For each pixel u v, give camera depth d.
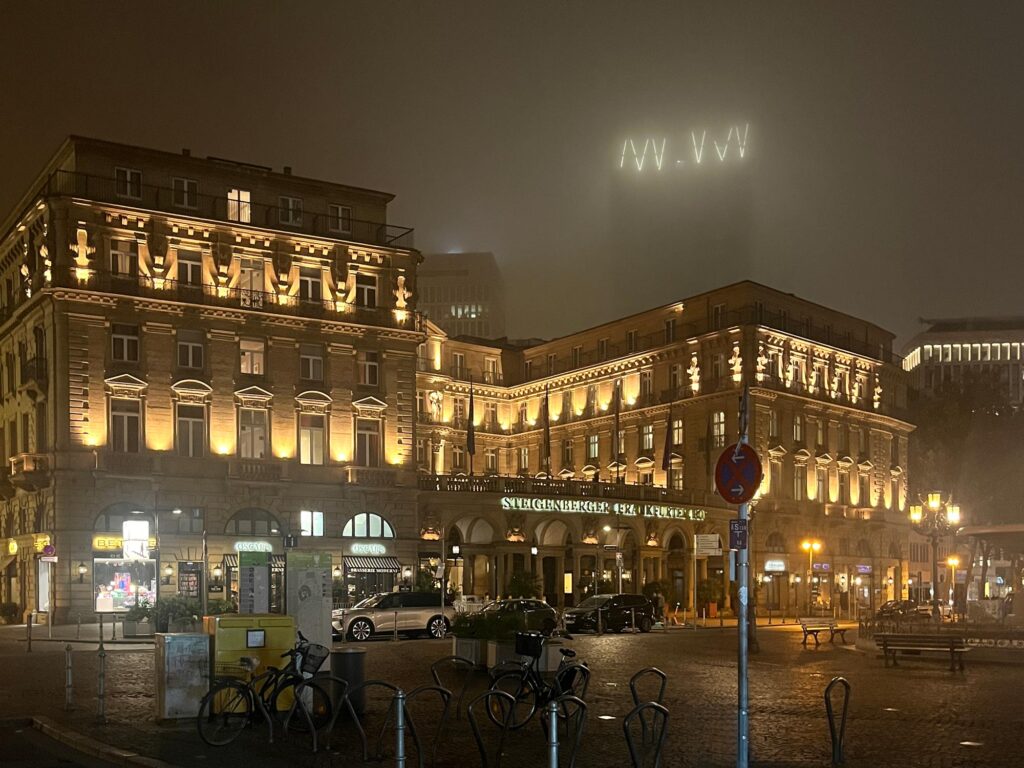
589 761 13.73
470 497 61.91
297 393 56.72
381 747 14.49
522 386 91.81
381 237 60.84
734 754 14.27
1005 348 155.88
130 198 52.66
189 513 52.19
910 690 22.58
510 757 14.02
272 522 55.09
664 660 30.66
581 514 66.00
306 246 57.72
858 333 85.75
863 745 15.09
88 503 49.44
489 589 63.56
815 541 72.31
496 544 62.91
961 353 157.12
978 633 32.22
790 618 69.62
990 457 85.56
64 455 49.19
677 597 67.88
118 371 51.28
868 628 35.84
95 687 22.20
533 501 63.78
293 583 19.61
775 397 74.31
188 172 54.53
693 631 50.16
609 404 83.56
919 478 92.31
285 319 56.38
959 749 14.74
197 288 53.75
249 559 24.16
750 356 72.31
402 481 59.34
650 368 80.31
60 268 50.06
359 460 58.78
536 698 15.99
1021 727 16.94
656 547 70.06
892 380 90.00
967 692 22.17
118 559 49.88
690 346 76.31
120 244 52.31
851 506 81.50
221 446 53.97
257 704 15.20
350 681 17.19
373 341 59.62
